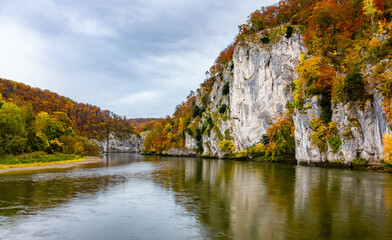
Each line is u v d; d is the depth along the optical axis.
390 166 31.84
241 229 11.22
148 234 10.86
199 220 12.74
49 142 73.19
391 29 37.12
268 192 19.61
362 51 39.47
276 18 80.44
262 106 71.56
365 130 35.19
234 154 81.25
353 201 16.02
